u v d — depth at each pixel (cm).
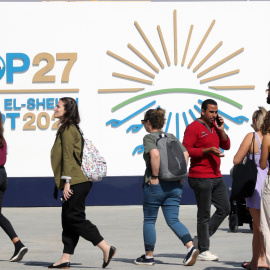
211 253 2161
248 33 4338
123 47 4316
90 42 4306
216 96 4331
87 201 4272
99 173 1920
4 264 2073
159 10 4322
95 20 4309
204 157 2144
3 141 2139
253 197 1881
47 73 4294
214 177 2145
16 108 4284
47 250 2433
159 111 2106
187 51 4331
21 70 4284
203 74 4334
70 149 1895
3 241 2695
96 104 4309
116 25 4316
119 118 4309
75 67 4306
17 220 3559
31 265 2050
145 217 2080
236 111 4338
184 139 2145
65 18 4303
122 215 3775
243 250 2425
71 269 1961
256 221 1898
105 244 1952
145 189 2066
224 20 4331
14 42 4288
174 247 2512
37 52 4294
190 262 2025
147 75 4325
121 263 2103
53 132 4294
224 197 2178
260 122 1922
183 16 4325
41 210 4078
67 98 1948
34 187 4256
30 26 4291
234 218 2997
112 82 4316
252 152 1892
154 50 4319
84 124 4300
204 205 2142
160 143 2050
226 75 4331
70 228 1959
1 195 2159
